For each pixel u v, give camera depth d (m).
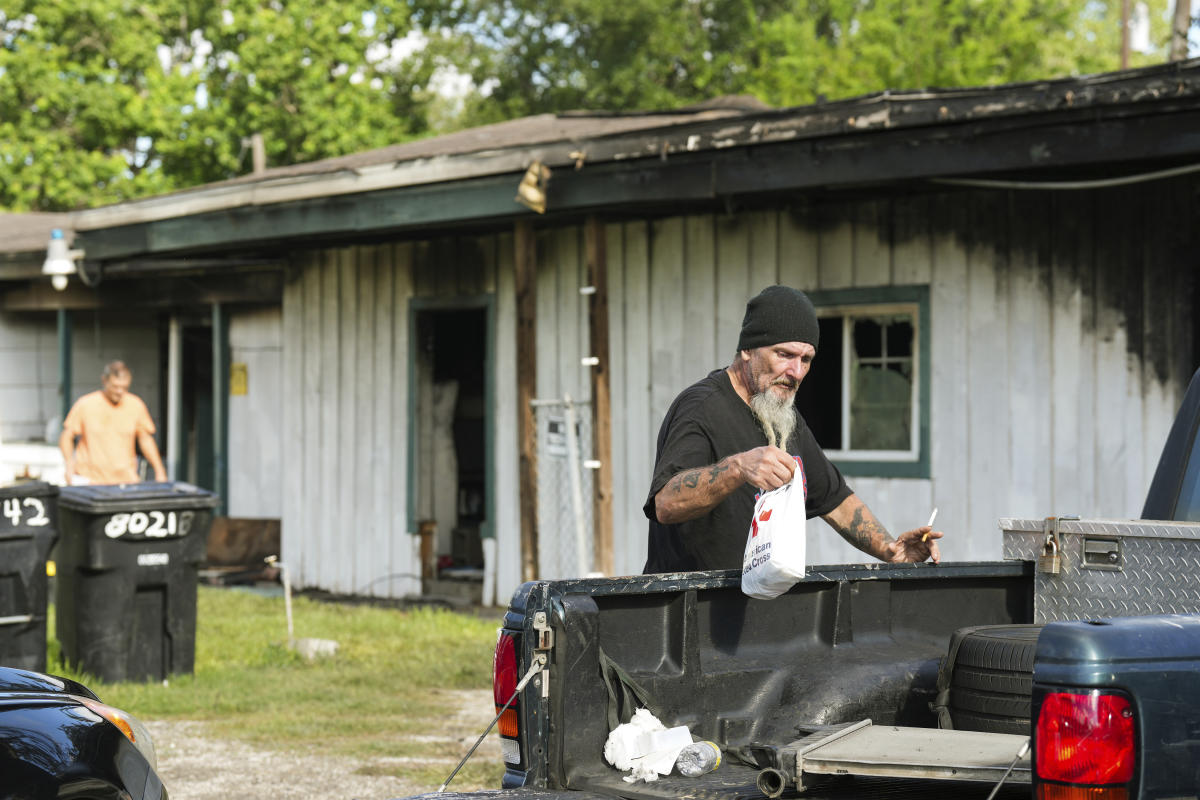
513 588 16.42
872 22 40.03
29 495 10.90
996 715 4.53
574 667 4.30
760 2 47.19
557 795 4.15
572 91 47.69
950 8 40.16
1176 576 4.79
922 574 5.25
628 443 15.36
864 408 13.92
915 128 11.55
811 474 5.81
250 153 40.62
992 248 12.95
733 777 4.35
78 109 41.00
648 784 4.26
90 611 11.44
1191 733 3.47
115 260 19.62
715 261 14.72
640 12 45.84
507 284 16.52
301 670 12.45
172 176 41.91
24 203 41.00
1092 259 12.42
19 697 6.10
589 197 13.67
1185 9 22.69
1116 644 3.43
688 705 4.63
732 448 5.31
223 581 19.03
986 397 12.99
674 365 15.02
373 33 42.59
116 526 11.40
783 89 40.72
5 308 23.89
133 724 6.61
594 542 15.11
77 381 23.94
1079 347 12.48
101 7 39.84
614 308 15.48
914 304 13.49
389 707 10.95
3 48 40.25
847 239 13.83
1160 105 10.41
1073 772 3.40
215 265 19.41
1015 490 12.82
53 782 5.69
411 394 17.48
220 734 10.02
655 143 12.93
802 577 4.48
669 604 4.64
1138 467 12.16
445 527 17.95
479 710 10.90
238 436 20.48
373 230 15.91
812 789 4.20
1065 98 10.70
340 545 18.27
